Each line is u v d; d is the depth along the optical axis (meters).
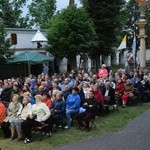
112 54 42.03
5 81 18.62
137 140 12.40
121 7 41.03
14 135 13.21
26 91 16.14
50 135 13.31
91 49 37.22
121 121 15.59
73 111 14.49
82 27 32.69
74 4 34.44
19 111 13.47
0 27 29.56
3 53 28.62
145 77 21.42
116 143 12.10
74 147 11.82
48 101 14.78
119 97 19.11
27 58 28.59
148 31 58.06
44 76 21.81
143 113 17.59
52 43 33.09
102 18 39.94
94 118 14.62
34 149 11.86
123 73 22.31
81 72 23.36
